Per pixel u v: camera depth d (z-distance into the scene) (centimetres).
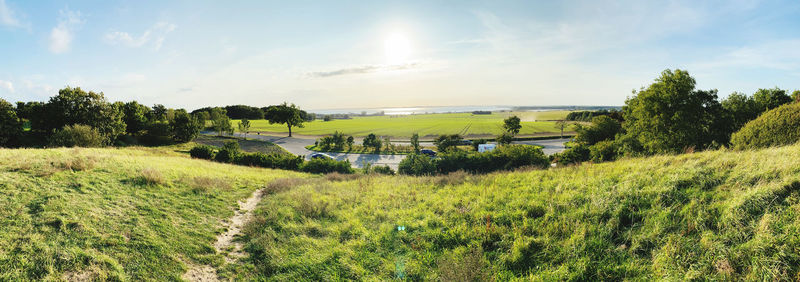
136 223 852
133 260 688
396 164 5769
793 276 429
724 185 720
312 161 3297
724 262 484
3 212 776
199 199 1197
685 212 642
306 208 1094
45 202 873
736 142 1614
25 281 567
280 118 10525
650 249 577
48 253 645
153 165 1641
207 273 689
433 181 1518
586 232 668
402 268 646
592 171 1119
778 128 1383
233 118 17812
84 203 916
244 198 1378
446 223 838
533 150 2631
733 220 569
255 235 889
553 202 849
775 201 582
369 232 841
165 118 8162
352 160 6216
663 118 2630
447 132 12294
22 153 1458
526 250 642
